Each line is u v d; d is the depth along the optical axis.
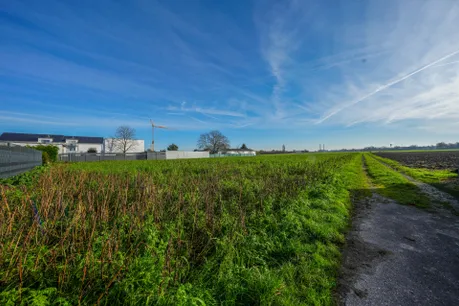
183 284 2.96
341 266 3.87
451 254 4.27
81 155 48.03
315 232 4.89
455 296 3.07
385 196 9.23
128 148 69.44
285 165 17.67
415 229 5.56
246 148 124.19
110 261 2.93
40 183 8.07
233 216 5.27
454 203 7.88
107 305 2.54
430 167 21.55
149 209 5.41
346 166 20.73
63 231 4.17
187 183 9.09
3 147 11.02
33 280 2.77
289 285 3.21
